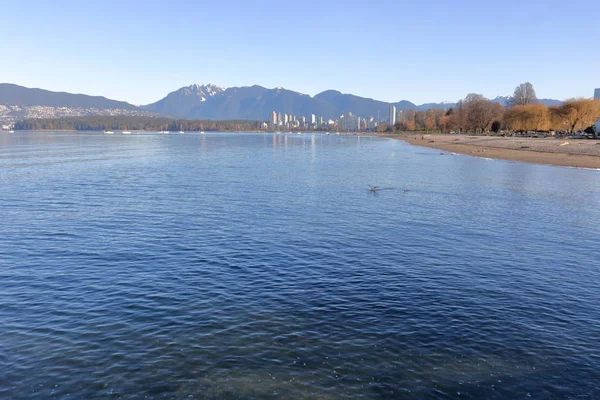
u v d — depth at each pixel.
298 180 56.66
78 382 13.34
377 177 60.56
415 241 27.94
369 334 16.03
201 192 46.31
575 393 12.95
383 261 24.06
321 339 15.68
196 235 29.06
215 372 13.76
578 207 39.12
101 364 14.20
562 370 13.98
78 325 16.70
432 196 44.59
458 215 35.56
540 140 126.44
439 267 23.19
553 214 36.16
